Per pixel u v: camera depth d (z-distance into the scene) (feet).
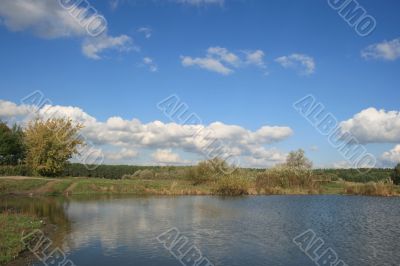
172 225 126.62
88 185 253.03
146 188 257.14
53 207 170.30
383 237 114.01
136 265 80.48
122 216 144.87
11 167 278.67
